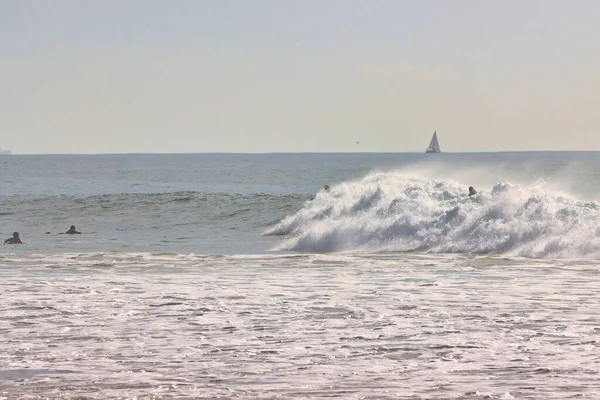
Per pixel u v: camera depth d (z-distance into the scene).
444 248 88.94
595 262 75.00
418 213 100.69
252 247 100.44
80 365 36.75
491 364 36.06
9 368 36.31
